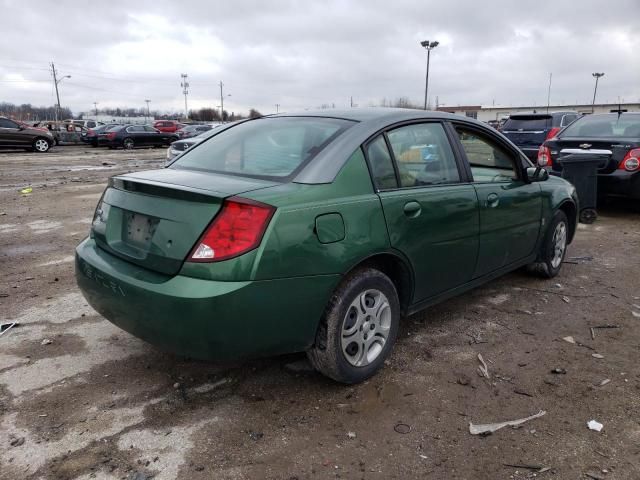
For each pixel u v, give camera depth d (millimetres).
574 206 5215
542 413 2842
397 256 3105
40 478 2311
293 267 2578
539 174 4391
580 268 5500
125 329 2859
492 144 4117
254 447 2535
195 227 2533
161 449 2512
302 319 2689
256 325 2541
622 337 3820
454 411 2850
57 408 2826
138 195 2883
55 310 4172
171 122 37531
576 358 3484
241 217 2479
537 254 4773
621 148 7656
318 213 2678
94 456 2455
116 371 3229
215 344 2498
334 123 3262
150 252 2689
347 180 2893
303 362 3357
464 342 3695
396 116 3383
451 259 3559
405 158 3303
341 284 2867
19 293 4551
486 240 3873
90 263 3014
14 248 6090
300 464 2424
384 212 2994
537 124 12625
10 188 11383
